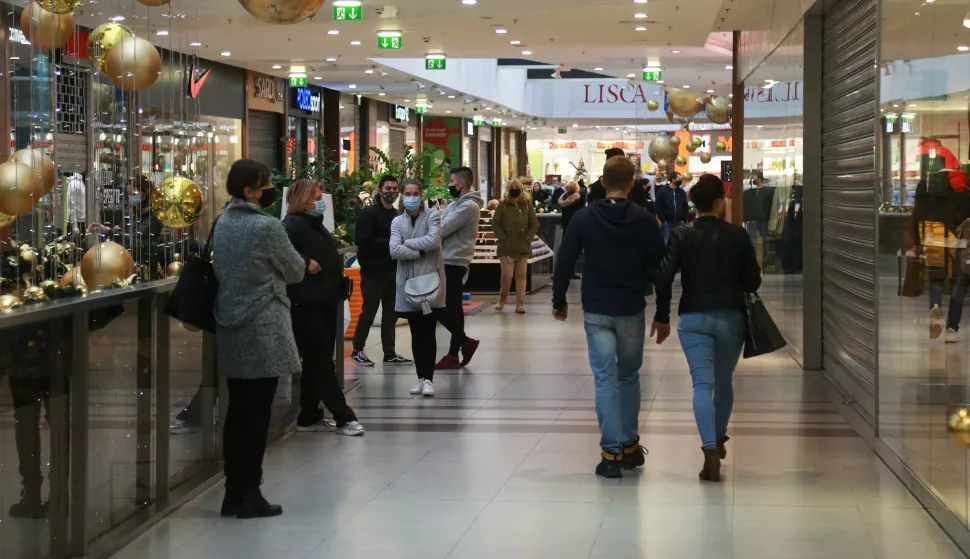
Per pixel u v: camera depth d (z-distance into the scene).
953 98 4.62
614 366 5.78
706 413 5.70
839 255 8.49
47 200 4.92
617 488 5.57
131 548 4.62
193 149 6.24
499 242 14.55
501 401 8.12
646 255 5.75
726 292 5.68
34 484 3.97
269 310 5.03
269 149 23.06
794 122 9.84
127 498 4.80
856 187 7.73
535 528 4.88
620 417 5.81
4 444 3.74
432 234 8.18
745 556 4.46
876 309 6.57
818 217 9.35
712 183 5.71
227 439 5.13
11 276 4.43
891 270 6.14
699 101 20.97
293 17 5.97
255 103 21.66
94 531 4.45
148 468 5.05
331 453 6.43
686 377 9.12
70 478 4.27
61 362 4.18
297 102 24.14
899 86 5.90
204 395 5.75
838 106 8.48
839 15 8.42
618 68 21.91
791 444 6.57
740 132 15.36
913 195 5.50
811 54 9.22
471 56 18.86
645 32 15.42
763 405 7.84
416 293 8.16
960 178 4.51
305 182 6.83
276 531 4.87
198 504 5.33
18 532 3.86
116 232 5.24
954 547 4.55
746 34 14.05
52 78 4.85
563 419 7.43
